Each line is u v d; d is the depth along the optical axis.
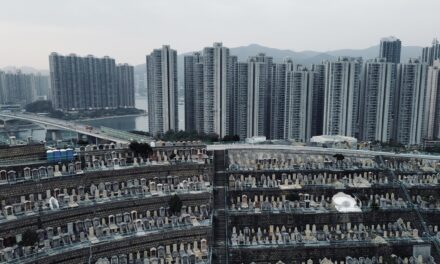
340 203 64.75
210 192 63.81
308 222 62.72
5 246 48.22
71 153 61.25
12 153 57.75
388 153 82.94
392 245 58.22
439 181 72.19
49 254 48.03
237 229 61.34
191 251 55.62
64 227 53.28
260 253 56.28
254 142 99.06
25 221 49.88
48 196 55.34
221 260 55.44
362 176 74.12
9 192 52.03
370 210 64.44
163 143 74.62
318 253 56.94
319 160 78.62
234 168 73.62
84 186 59.00
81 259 50.25
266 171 72.38
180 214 60.34
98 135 135.00
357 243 58.31
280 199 67.12
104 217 56.78
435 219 64.31
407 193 69.00
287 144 94.19
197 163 68.81
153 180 65.75
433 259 56.72
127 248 53.59
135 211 58.44
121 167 63.28
